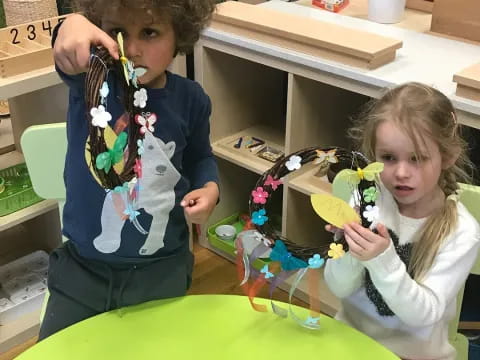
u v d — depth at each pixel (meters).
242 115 2.12
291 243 0.96
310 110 1.80
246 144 2.05
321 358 0.96
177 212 1.18
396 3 1.85
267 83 2.15
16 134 2.00
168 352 0.96
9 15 1.75
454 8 1.73
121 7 0.96
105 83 0.85
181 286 1.21
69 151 1.10
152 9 0.97
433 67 1.54
